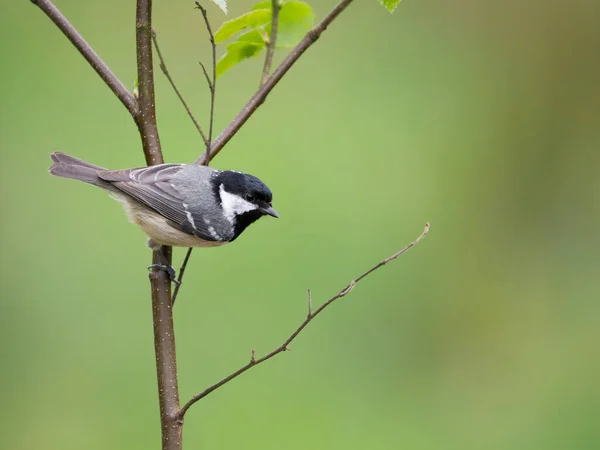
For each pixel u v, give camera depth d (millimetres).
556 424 11992
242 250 13039
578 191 16438
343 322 12578
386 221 13961
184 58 15367
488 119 16359
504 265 14883
